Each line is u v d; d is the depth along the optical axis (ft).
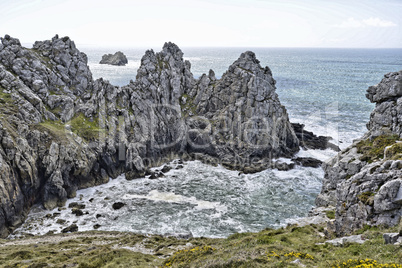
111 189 212.84
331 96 525.34
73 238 147.95
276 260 75.51
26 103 211.00
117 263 101.04
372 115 143.95
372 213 94.17
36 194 186.39
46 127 205.98
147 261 105.09
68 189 198.70
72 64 265.75
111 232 157.07
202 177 232.53
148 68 287.69
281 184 219.20
